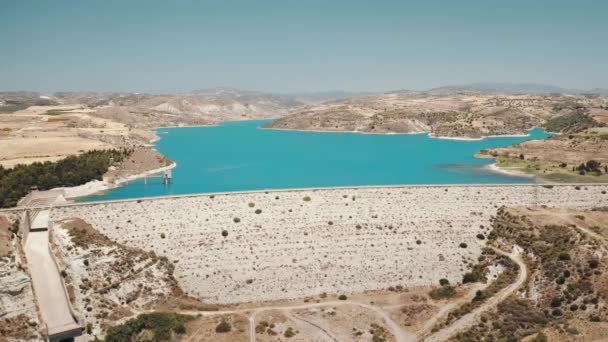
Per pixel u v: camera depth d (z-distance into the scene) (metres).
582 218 129.62
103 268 104.94
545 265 110.75
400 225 129.00
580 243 114.75
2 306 87.81
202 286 112.25
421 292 114.62
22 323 88.00
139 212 120.38
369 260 121.31
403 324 98.62
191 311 103.56
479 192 139.38
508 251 123.44
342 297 112.69
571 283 101.62
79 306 96.12
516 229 127.88
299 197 131.62
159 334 91.88
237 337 92.12
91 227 114.69
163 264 112.62
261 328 96.31
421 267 121.12
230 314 103.06
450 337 90.56
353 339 92.56
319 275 117.56
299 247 121.75
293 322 99.75
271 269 117.19
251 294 112.69
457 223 131.25
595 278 101.00
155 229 118.69
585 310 93.44
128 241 115.62
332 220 128.12
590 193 140.88
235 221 123.94
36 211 116.38
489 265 120.00
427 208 133.75
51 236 108.25
